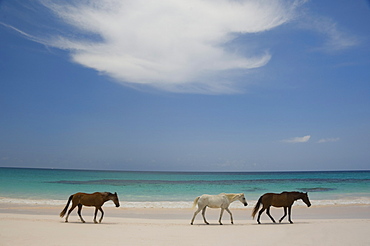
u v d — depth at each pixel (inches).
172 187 1658.5
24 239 337.4
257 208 550.9
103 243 327.3
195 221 589.0
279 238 367.2
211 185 1866.4
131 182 2107.5
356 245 330.0
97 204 518.0
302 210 792.9
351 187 1641.2
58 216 620.1
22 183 1667.1
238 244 332.2
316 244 334.0
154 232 407.8
